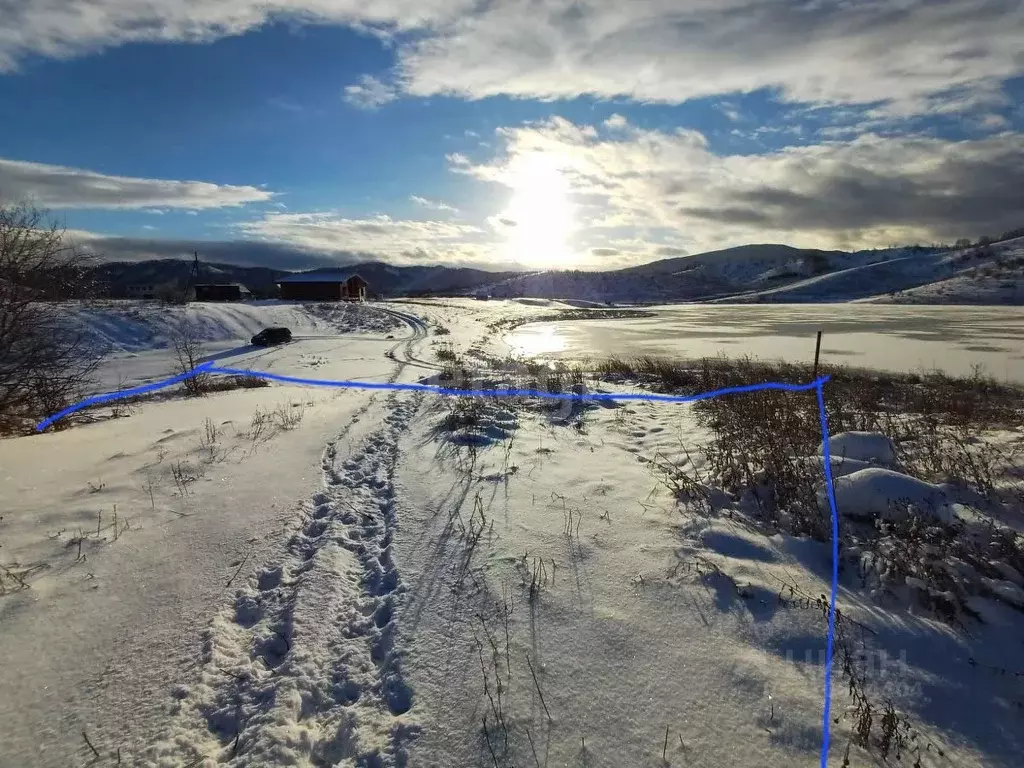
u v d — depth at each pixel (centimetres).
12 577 410
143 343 3459
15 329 946
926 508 457
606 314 6750
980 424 798
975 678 311
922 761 263
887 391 1279
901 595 379
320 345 3406
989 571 386
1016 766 260
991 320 5000
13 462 645
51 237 955
